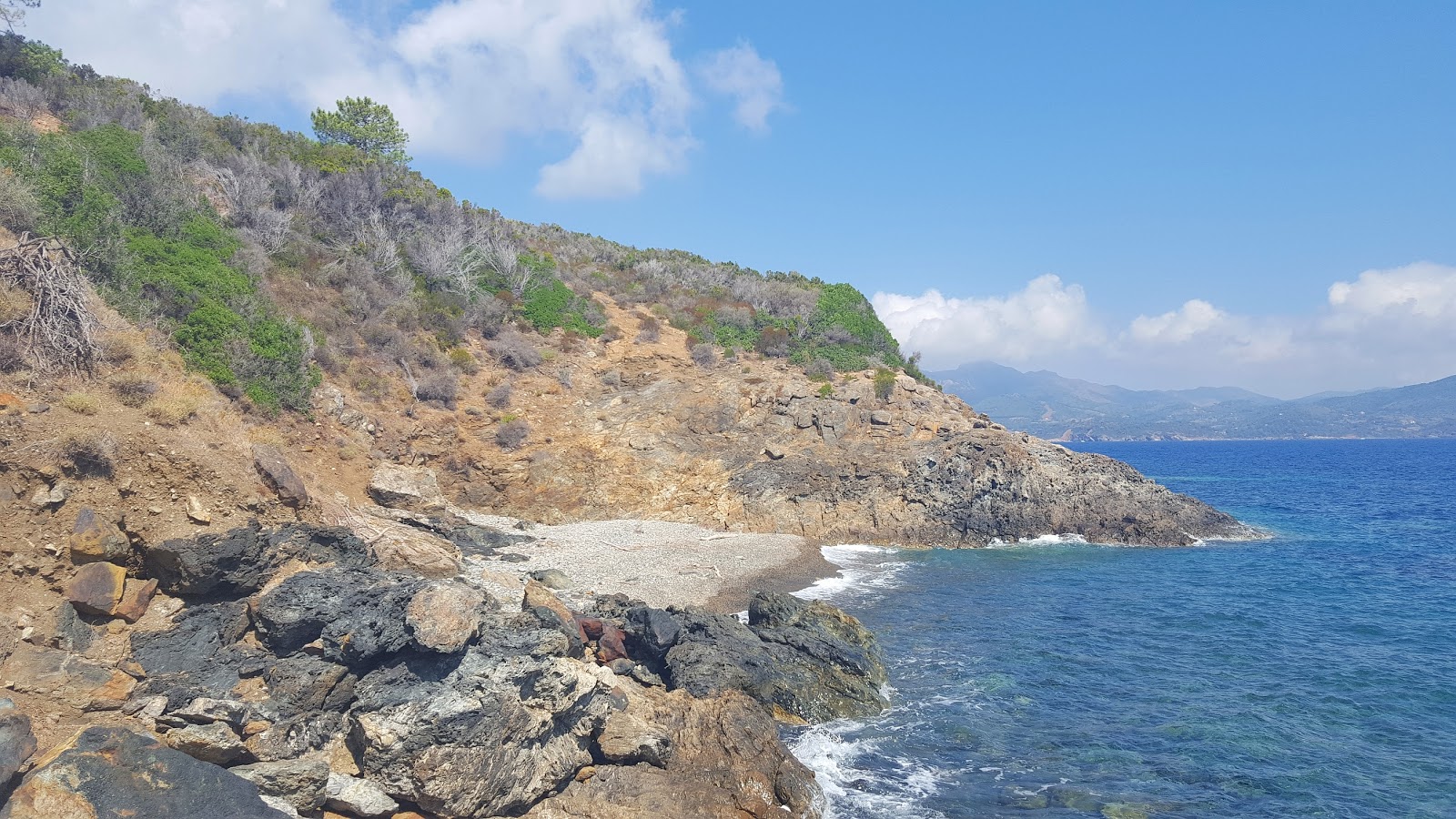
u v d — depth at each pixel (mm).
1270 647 23703
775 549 33438
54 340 15562
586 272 54531
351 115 52000
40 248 16609
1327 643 24094
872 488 40688
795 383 45312
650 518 36938
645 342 47375
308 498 17812
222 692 12367
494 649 13820
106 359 16672
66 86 33375
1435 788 15188
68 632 12203
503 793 12836
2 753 9539
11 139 22016
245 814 10742
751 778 14461
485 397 38156
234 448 16797
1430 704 19234
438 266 41375
